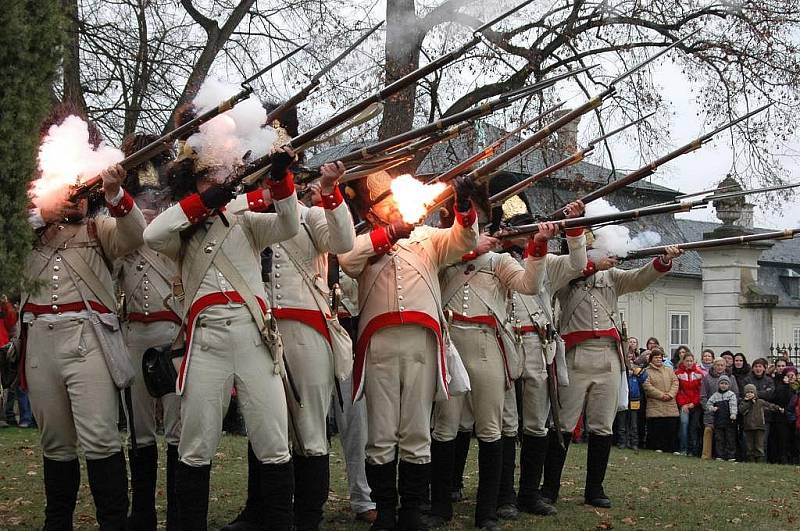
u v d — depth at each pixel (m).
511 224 6.87
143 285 5.67
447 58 4.39
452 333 6.31
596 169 17.77
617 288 7.57
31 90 4.13
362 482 6.48
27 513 6.52
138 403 5.63
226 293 4.77
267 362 4.80
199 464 4.76
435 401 6.24
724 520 7.13
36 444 10.77
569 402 7.45
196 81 14.03
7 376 10.83
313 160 7.59
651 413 14.48
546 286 7.08
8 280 4.20
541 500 6.99
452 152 13.47
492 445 6.27
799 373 14.60
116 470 5.12
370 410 5.72
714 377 14.27
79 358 5.06
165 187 5.58
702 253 20.09
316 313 5.34
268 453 4.80
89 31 14.13
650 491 8.63
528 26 15.05
